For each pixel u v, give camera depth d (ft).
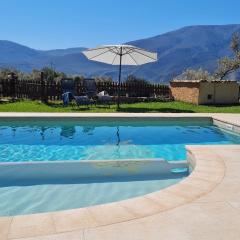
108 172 24.21
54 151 31.45
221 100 60.54
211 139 37.09
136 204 14.73
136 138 36.86
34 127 39.96
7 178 22.86
